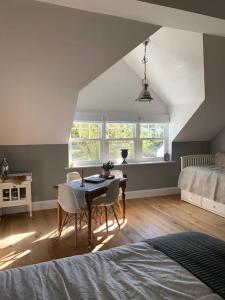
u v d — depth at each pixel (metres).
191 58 3.69
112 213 4.16
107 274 1.32
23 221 3.86
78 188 3.06
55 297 1.14
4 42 2.49
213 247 1.58
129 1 2.01
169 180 5.41
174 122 5.16
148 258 1.48
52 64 2.85
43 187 4.41
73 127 4.64
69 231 3.47
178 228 3.57
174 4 2.11
